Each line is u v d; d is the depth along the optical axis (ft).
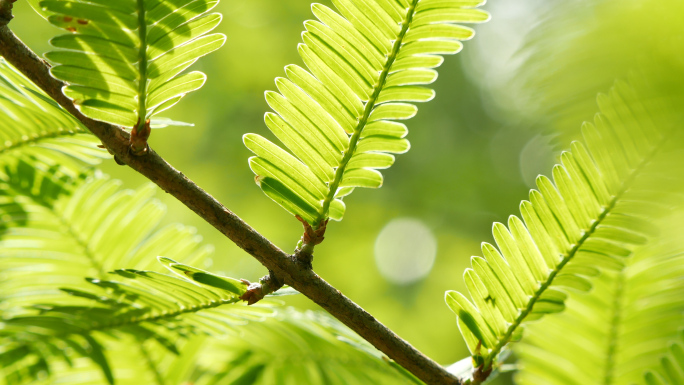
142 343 1.67
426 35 1.55
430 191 4.50
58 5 1.49
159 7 1.50
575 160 1.57
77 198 1.71
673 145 1.44
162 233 1.73
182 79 1.52
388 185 4.56
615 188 1.56
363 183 1.57
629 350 1.72
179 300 1.58
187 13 1.50
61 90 1.53
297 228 3.91
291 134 1.56
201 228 3.38
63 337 1.63
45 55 1.49
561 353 1.73
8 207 1.68
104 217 1.72
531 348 1.73
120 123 1.52
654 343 1.71
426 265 4.54
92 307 1.59
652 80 1.42
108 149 1.53
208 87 4.04
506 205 4.36
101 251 1.71
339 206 1.57
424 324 4.37
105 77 1.51
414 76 1.55
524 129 1.48
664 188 1.46
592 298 1.72
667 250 1.68
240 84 4.17
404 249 4.56
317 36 1.54
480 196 4.43
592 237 1.59
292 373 1.78
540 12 1.46
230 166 4.06
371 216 4.48
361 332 1.57
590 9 1.44
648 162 1.46
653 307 1.71
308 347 1.77
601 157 1.55
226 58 4.12
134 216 1.73
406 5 1.54
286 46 4.18
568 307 1.73
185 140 4.00
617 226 1.58
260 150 1.56
